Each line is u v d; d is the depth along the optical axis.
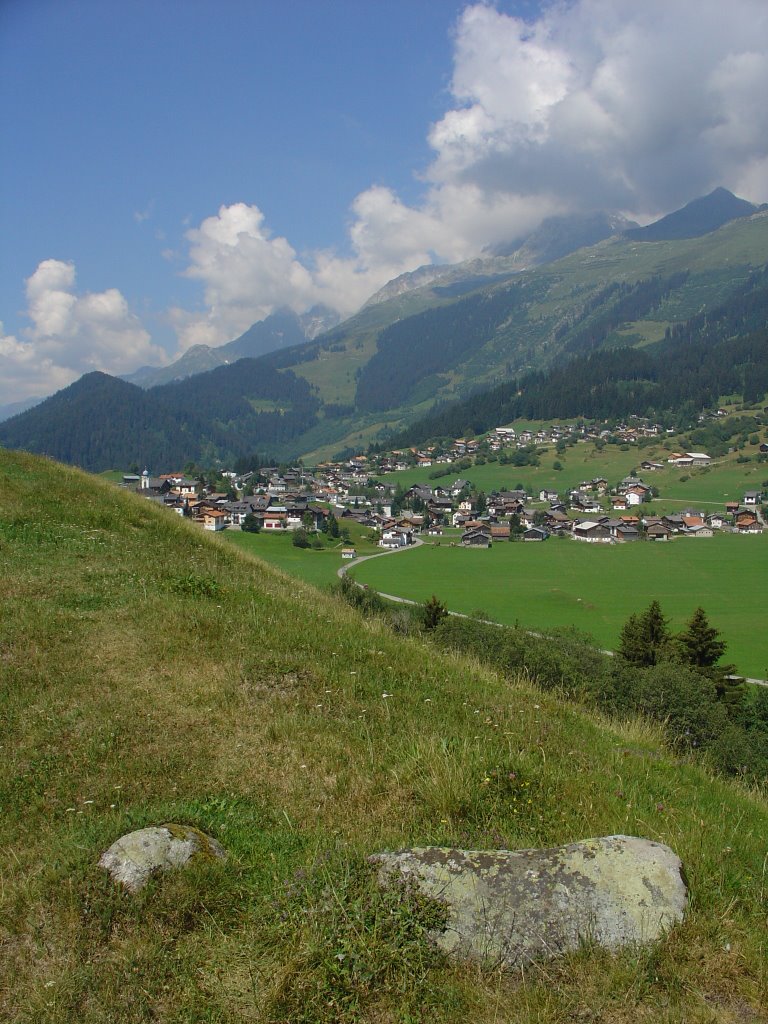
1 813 6.64
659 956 4.50
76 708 8.71
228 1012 4.24
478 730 8.77
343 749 8.01
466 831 6.22
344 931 4.62
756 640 61.47
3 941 4.93
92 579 13.92
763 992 4.29
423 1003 4.23
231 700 9.23
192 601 13.29
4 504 18.44
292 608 14.09
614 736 10.33
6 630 10.81
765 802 9.27
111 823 6.21
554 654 28.69
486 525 145.38
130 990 4.45
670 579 94.56
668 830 6.50
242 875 5.58
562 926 4.67
